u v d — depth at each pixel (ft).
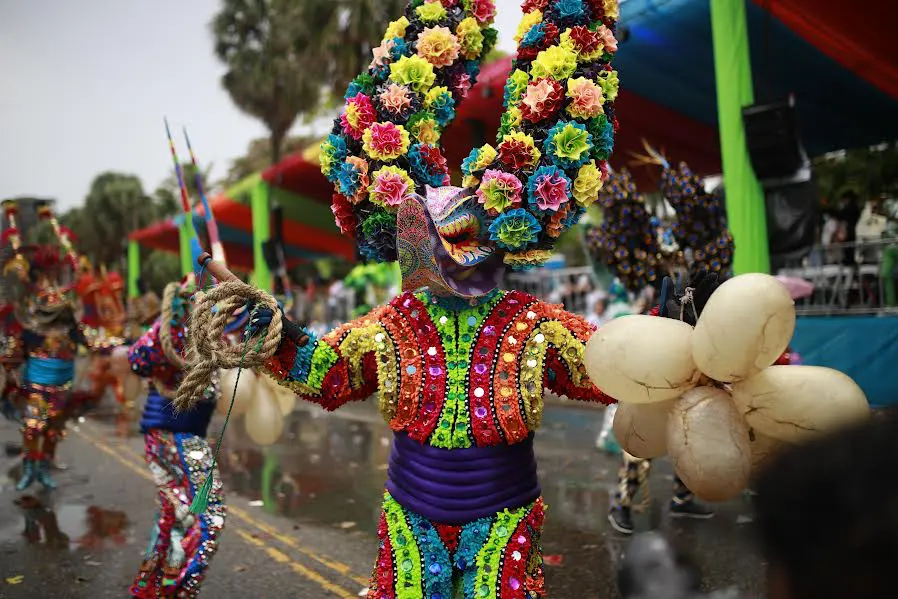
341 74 65.10
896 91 32.78
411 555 7.55
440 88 8.63
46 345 22.53
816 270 31.99
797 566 2.38
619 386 7.27
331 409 8.14
